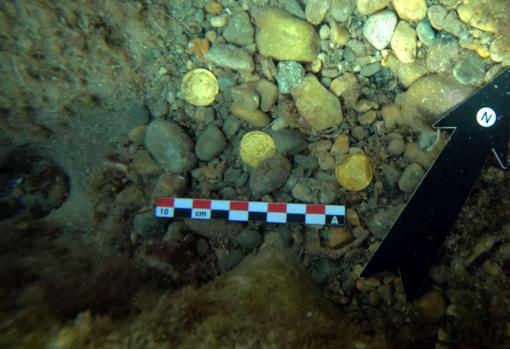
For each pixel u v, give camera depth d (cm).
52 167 20
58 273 17
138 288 17
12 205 19
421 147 18
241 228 19
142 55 19
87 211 20
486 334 16
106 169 20
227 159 20
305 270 18
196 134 20
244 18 19
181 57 19
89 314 13
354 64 19
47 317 13
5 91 18
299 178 19
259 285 16
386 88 19
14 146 20
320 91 18
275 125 19
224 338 13
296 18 18
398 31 18
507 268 16
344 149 19
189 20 19
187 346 13
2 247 18
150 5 19
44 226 19
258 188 19
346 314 17
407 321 17
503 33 16
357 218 18
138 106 20
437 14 17
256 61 19
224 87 19
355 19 18
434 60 18
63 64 18
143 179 20
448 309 17
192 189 20
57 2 17
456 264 17
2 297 14
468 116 17
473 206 17
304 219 19
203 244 19
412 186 18
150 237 19
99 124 20
